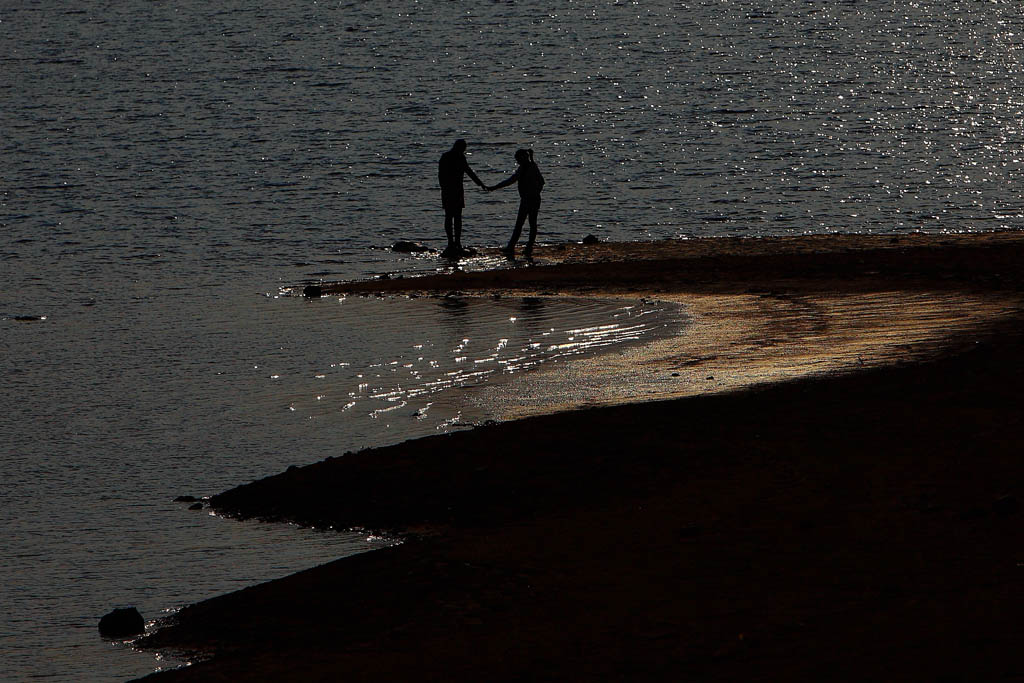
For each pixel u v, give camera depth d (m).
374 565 28.05
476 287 63.22
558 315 55.69
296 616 25.80
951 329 48.00
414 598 26.05
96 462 37.22
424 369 46.88
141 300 63.22
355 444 38.06
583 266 68.56
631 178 105.31
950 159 111.38
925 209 91.25
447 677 22.23
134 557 29.88
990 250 68.56
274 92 157.62
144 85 164.12
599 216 91.06
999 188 98.56
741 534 28.09
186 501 33.56
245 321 57.12
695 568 26.36
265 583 27.77
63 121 137.12
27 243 81.12
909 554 26.12
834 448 33.53
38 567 29.44
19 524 32.22
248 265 73.56
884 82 162.62
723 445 34.44
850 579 25.09
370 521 31.22
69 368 48.97
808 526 28.14
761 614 23.80
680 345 48.72
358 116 140.00
